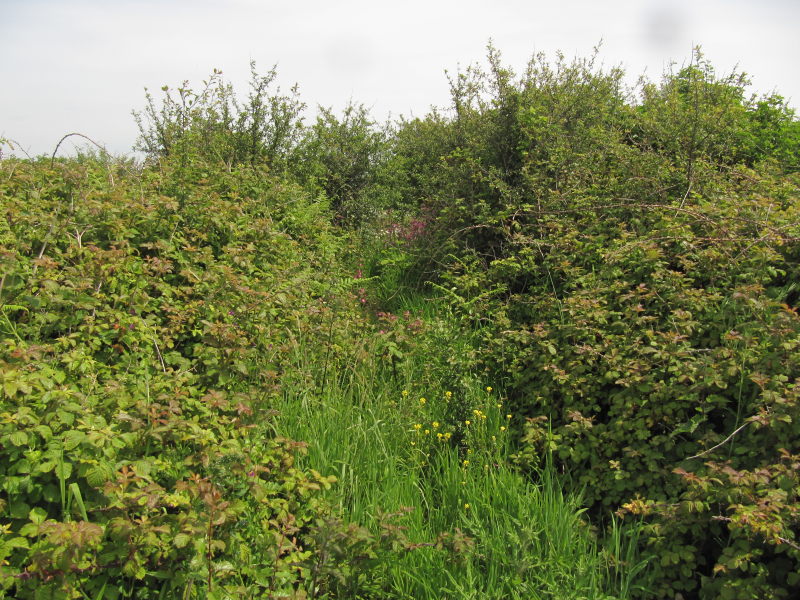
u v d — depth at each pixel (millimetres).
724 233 4676
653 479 3723
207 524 2613
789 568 2949
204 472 3152
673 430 3824
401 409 4664
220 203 6207
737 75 7832
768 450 3342
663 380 3980
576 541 3482
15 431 2656
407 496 3754
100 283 4277
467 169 8195
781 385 3357
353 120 12547
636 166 6859
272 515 3342
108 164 6773
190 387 3744
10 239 4359
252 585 2799
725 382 3615
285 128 10859
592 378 4402
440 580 3213
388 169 12359
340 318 5766
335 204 12117
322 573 2838
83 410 2975
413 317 6961
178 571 2678
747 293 3791
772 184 5648
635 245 4898
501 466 4055
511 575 3180
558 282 6168
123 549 2574
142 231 5305
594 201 6629
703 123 7250
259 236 6211
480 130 8625
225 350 4016
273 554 2809
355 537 2945
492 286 6617
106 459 2848
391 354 5508
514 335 5289
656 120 7875
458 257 7781
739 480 3023
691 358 3941
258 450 3496
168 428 3037
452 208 8000
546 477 4035
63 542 2426
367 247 9773
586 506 3939
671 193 6609
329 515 3139
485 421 4547
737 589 2912
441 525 3652
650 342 4305
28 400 2939
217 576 2725
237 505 2752
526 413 4777
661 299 4527
